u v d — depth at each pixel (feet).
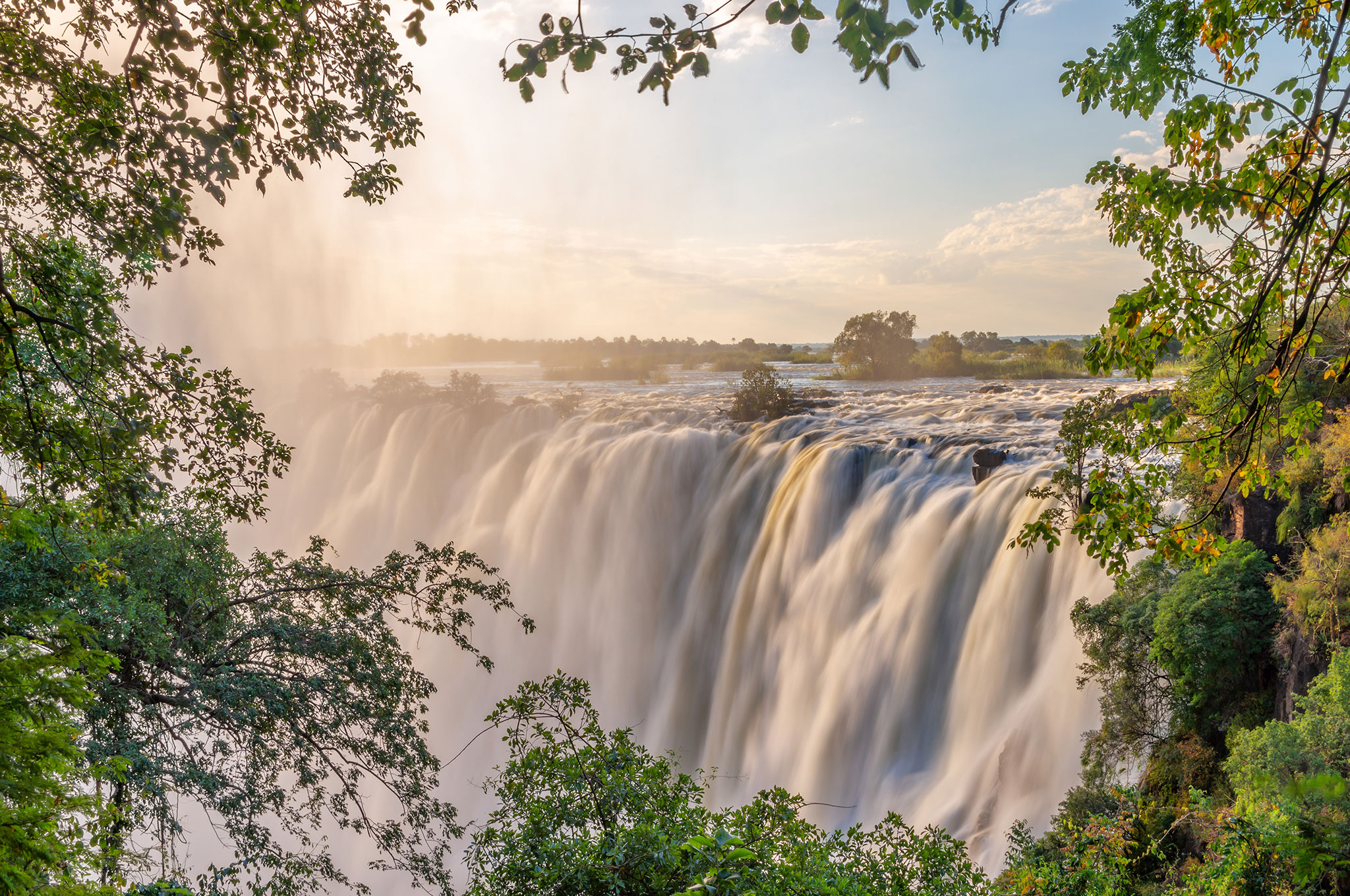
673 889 25.30
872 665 96.58
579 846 27.63
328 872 40.91
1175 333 21.67
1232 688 55.62
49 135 23.27
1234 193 19.33
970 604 90.38
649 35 12.34
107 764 17.92
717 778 104.06
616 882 25.76
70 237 26.66
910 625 94.89
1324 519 54.80
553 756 29.86
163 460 27.78
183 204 22.74
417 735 42.34
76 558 31.86
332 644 41.29
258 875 37.55
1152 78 18.98
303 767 39.58
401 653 44.47
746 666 116.16
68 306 25.39
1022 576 84.12
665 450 153.79
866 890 27.99
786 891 25.11
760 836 27.68
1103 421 24.71
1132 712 60.39
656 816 27.81
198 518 39.99
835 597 107.45
